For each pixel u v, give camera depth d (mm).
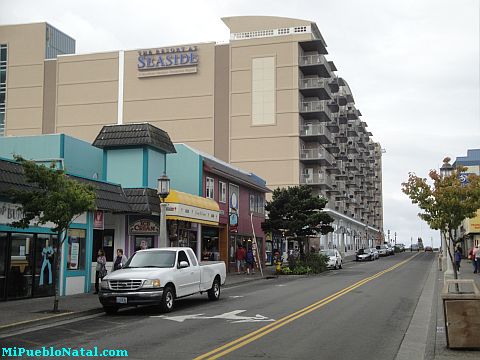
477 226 52125
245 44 71438
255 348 10391
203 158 33062
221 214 35938
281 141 68625
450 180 17922
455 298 10055
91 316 15672
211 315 15227
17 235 18562
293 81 69062
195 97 72750
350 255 88500
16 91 79125
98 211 23156
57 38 82625
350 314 15281
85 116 76438
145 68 74688
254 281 30875
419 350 10328
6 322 13539
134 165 27109
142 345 10836
